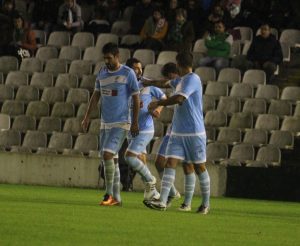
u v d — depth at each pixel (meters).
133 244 21.53
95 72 54.66
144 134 33.22
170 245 21.64
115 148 32.06
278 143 48.00
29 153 46.88
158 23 55.97
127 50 55.00
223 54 53.69
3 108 53.16
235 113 49.75
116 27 58.31
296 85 53.00
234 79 52.38
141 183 45.22
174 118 30.89
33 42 57.28
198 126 30.61
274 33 56.34
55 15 60.16
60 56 56.69
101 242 21.64
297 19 56.69
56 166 46.56
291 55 54.56
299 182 44.00
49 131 51.16
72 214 28.39
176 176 44.62
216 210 34.19
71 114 52.00
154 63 54.53
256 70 52.19
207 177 31.22
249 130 48.53
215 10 54.72
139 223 26.50
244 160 47.03
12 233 22.56
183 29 54.97
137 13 57.25
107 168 32.22
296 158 47.72
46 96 53.31
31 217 26.81
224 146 47.44
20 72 55.09
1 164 47.25
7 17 57.12
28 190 41.91
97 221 26.47
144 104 33.28
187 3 57.28
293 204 41.72
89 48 56.31
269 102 50.72
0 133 50.59
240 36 55.28
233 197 44.59
